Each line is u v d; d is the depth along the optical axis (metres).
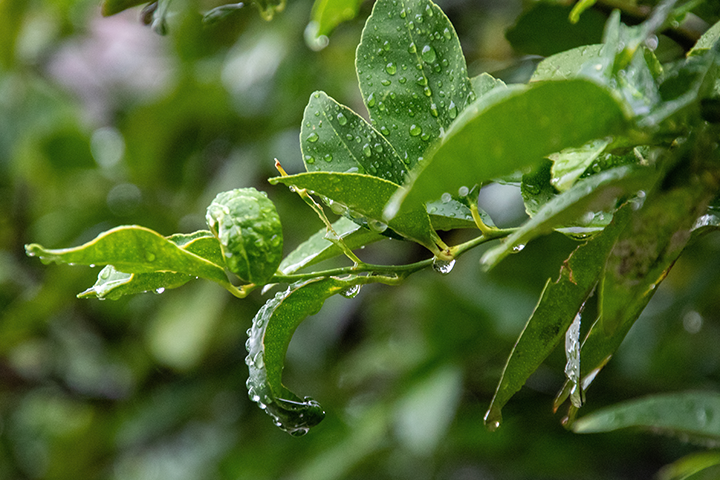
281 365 0.67
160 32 0.76
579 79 0.61
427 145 0.68
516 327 1.17
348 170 0.68
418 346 1.28
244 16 1.41
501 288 1.23
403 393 1.22
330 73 1.41
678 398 0.75
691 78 0.63
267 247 0.65
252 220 0.65
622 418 0.75
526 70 0.85
